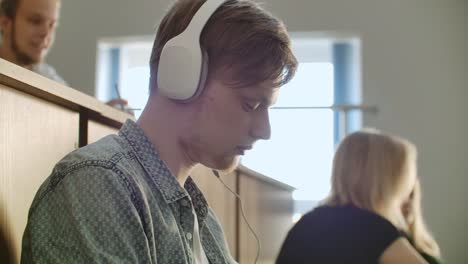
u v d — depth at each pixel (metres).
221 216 1.75
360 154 1.70
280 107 4.06
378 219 1.60
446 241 3.85
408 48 4.03
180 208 0.71
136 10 4.27
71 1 4.32
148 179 0.69
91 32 4.29
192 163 0.76
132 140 0.71
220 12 0.73
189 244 0.71
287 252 1.67
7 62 0.70
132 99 4.26
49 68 2.21
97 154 0.66
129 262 0.60
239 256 2.00
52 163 0.85
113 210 0.62
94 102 0.94
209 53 0.72
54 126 0.86
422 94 3.99
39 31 2.02
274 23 0.73
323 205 1.71
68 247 0.60
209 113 0.72
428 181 3.91
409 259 1.54
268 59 0.71
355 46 4.14
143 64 4.30
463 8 4.01
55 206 0.62
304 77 4.13
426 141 3.95
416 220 1.81
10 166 0.75
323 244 1.62
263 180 2.42
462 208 3.87
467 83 3.96
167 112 0.73
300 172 3.99
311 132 4.03
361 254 1.57
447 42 4.00
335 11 4.09
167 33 0.75
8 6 2.00
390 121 3.99
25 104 0.78
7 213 0.74
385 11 4.07
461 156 3.91
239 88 0.71
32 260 0.61
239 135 0.72
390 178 1.68
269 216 2.56
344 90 4.11
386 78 4.02
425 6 4.04
